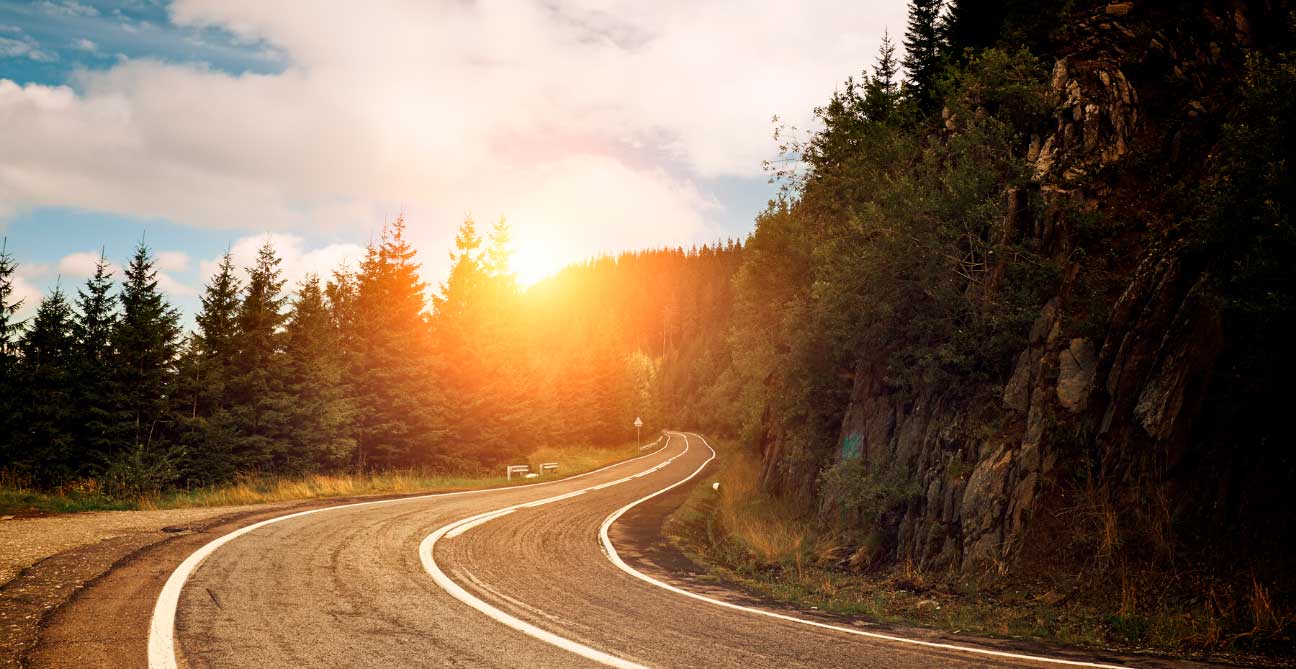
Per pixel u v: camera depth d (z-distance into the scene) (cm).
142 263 2048
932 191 1177
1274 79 732
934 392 1189
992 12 1970
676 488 2383
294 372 2369
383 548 885
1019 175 1184
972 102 1362
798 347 1641
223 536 881
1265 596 612
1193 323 790
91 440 1853
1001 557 849
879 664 487
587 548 1071
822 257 1406
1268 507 679
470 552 916
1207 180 898
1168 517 744
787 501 1720
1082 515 823
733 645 525
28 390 1798
